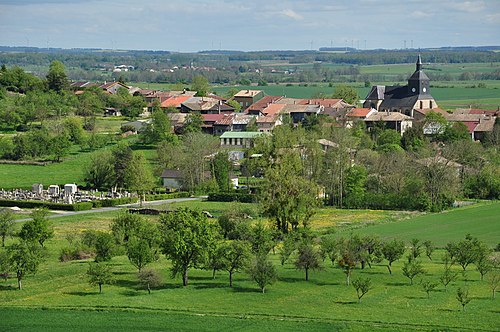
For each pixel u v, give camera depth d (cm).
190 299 13025
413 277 14500
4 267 13675
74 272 14800
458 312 12212
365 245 15725
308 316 11994
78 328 11394
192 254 13938
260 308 12469
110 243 15912
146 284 13862
